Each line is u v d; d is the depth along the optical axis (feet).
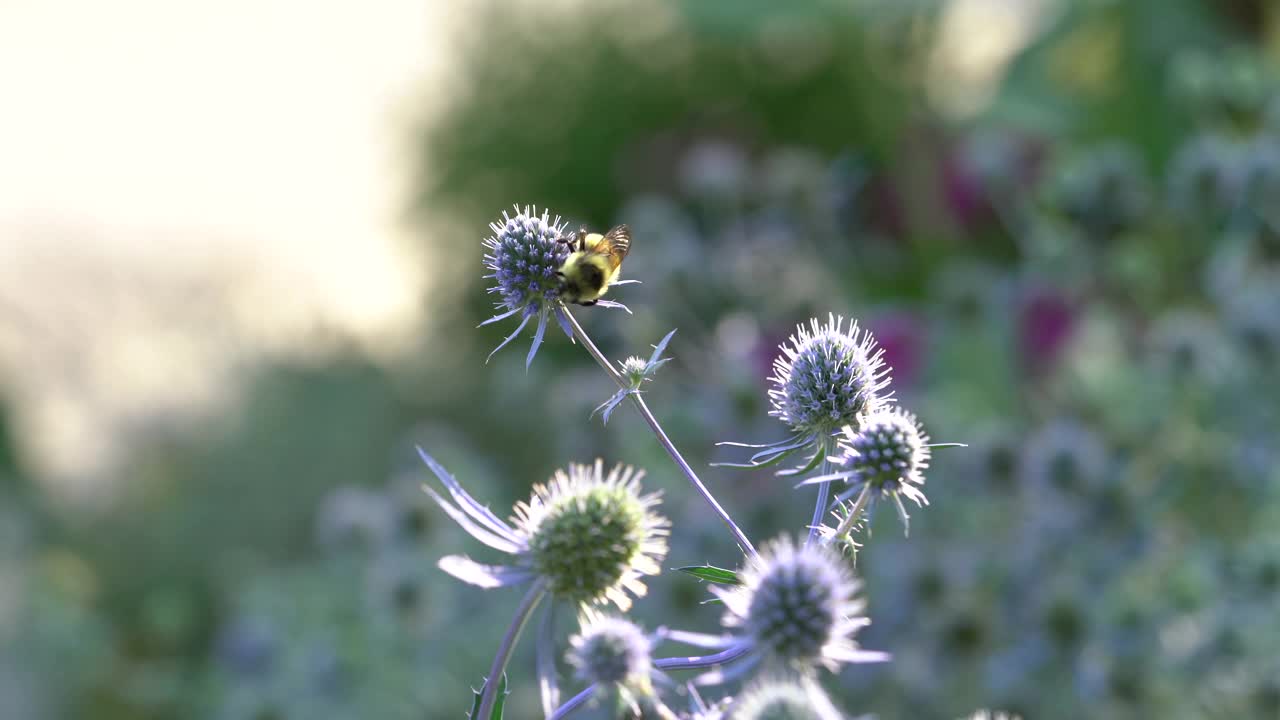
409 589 3.69
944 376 4.68
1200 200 4.22
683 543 3.56
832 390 2.15
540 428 6.95
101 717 5.25
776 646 1.98
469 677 3.87
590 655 2.02
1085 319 4.68
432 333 9.37
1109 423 3.97
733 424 3.87
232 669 4.22
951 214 5.10
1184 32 5.46
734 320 4.40
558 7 10.16
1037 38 5.77
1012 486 3.69
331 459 7.23
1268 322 3.78
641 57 9.87
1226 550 3.67
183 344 8.25
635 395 2.10
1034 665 3.36
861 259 5.25
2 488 7.66
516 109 10.00
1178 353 3.92
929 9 5.06
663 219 4.80
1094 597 3.54
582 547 2.05
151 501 7.13
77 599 5.93
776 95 9.18
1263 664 3.36
